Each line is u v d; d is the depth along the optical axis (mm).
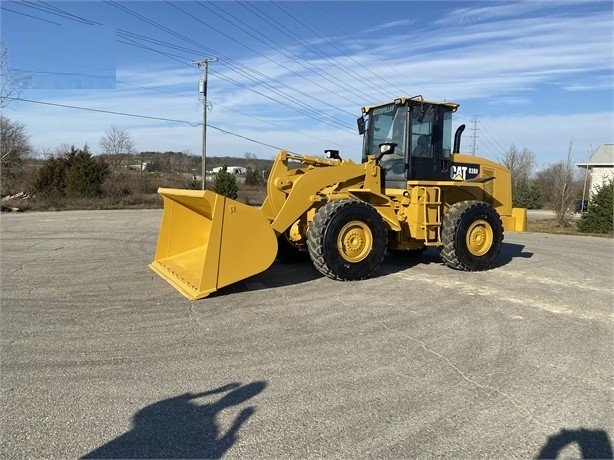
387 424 3025
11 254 9141
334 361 4004
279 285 6656
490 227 8070
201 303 5668
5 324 4828
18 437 2814
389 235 7988
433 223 7746
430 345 4422
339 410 3189
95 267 7789
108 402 3248
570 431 2994
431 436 2898
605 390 3561
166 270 6855
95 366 3822
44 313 5211
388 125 8227
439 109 8195
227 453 2697
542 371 3883
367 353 4195
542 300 6168
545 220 26062
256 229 6027
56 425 2953
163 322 4941
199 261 6859
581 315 5516
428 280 7211
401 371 3828
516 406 3291
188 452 2701
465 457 2697
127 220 16688
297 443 2803
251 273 6023
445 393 3461
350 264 6820
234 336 4559
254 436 2869
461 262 7793
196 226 7648
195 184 30922
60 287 6398
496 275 7770
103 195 26500
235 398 3330
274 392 3428
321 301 5852
